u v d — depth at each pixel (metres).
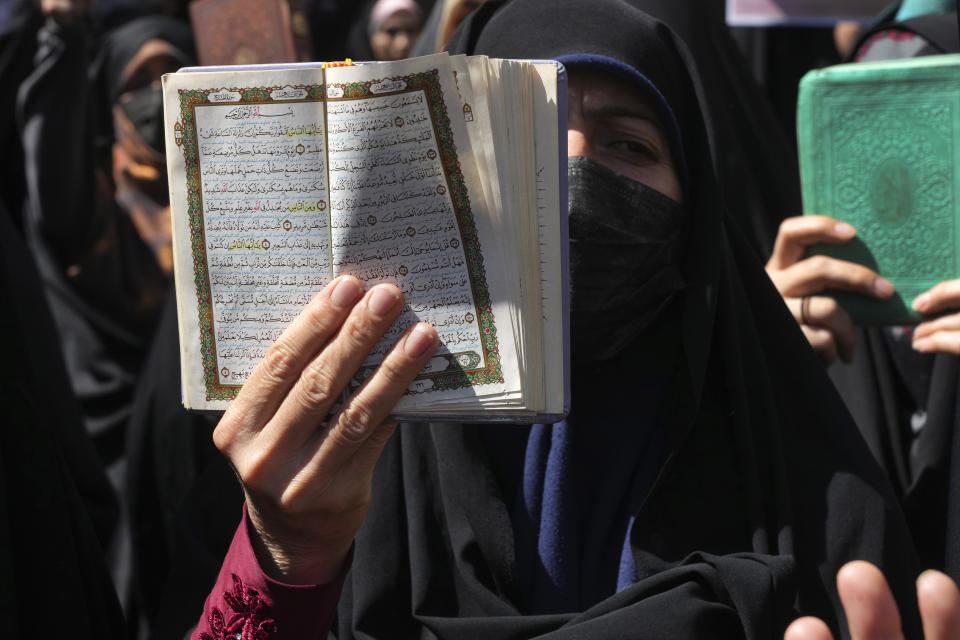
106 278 3.74
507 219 1.21
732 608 1.41
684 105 1.73
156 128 3.84
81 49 3.60
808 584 1.52
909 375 2.20
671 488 1.57
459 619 1.46
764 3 2.99
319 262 1.24
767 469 1.59
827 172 1.94
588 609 1.50
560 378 1.24
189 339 1.29
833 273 1.92
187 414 2.97
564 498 1.58
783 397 1.68
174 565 1.68
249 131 1.24
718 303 1.65
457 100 1.19
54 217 3.63
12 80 3.68
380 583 1.53
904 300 1.91
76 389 3.68
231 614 1.33
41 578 1.63
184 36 4.10
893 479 2.16
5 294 1.79
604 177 1.55
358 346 1.21
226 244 1.26
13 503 1.65
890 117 1.91
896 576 1.51
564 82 1.23
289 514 1.28
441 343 1.22
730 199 2.82
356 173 1.22
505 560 1.53
